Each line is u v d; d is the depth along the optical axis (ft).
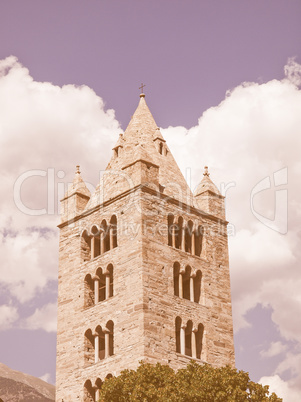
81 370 319.06
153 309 312.09
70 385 320.29
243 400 269.44
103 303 322.55
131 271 317.63
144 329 305.94
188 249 342.23
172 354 311.06
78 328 326.85
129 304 313.32
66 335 330.13
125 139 353.72
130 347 306.96
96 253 339.16
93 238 339.36
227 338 332.80
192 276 331.77
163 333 311.47
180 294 324.80
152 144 353.10
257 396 275.39
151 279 316.40
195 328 323.57
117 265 323.57
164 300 317.01
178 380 273.13
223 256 347.36
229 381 272.72
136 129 357.82
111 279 330.13
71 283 337.31
